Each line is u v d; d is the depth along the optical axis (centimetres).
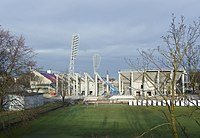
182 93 824
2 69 3009
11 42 5047
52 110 6138
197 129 3344
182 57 746
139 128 3588
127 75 9588
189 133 3055
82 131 3397
